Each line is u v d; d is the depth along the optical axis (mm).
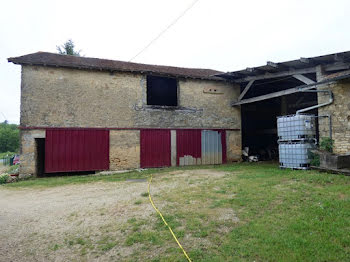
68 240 3229
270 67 8555
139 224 3602
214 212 3938
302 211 3676
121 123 9758
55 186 7016
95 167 9289
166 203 4562
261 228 3193
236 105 11883
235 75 10539
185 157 10781
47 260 2744
